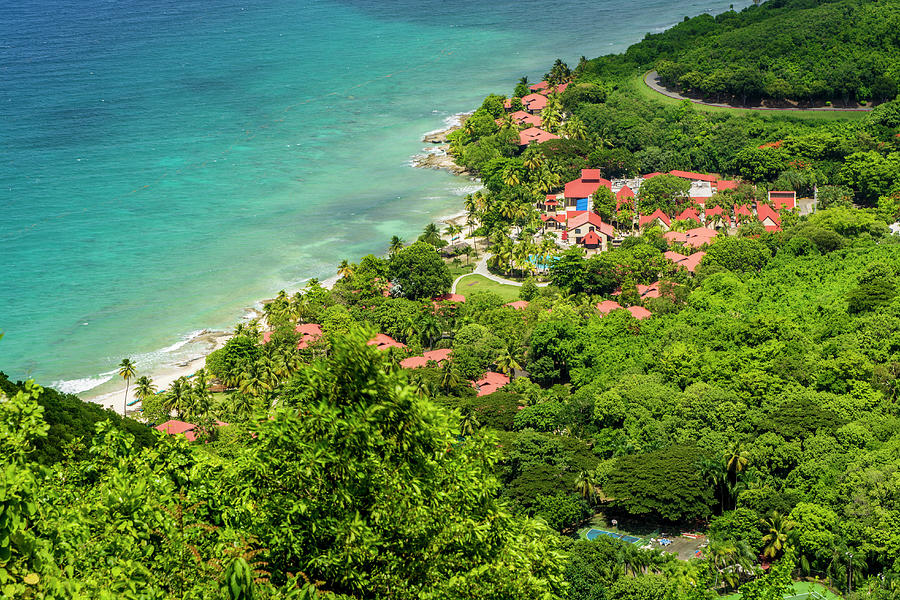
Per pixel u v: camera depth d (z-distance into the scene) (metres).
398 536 44.28
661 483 122.75
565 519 121.44
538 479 127.25
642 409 143.38
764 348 163.38
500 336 187.00
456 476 47.59
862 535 110.12
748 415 140.62
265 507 44.00
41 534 41.84
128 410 167.38
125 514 45.44
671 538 121.62
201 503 47.78
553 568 52.41
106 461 53.41
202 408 156.88
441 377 166.12
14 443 45.09
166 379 178.00
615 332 180.88
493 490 50.41
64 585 36.91
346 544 42.31
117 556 42.31
